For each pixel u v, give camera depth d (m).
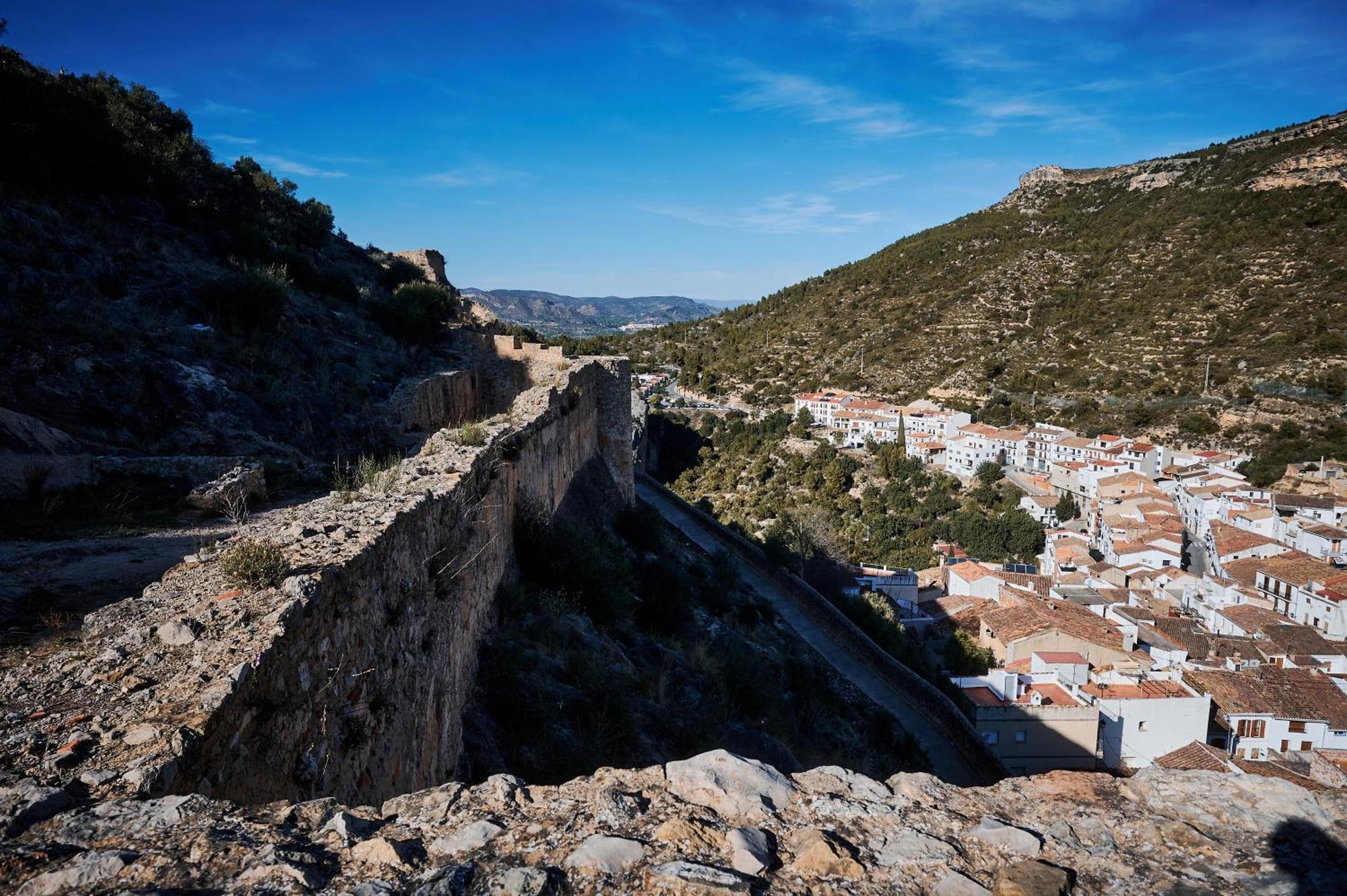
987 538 71.19
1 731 4.23
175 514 13.65
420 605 8.99
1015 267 146.25
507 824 3.70
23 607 8.20
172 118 43.91
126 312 21.83
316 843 3.52
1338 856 3.54
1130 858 3.53
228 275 27.02
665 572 24.27
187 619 5.46
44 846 3.30
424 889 3.08
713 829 3.62
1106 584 55.53
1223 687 34.31
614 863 3.32
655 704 14.84
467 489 11.80
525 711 11.82
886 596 49.53
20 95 28.50
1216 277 115.25
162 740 4.11
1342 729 32.38
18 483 13.31
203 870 3.21
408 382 28.72
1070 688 33.62
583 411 29.47
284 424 21.89
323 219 51.84
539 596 16.53
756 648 24.84
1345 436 76.94
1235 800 3.94
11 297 18.58
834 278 187.75
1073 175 193.25
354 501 9.41
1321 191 123.62
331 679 6.21
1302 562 51.34
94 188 30.67
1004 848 3.58
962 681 33.91
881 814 3.85
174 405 18.98
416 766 8.36
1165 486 77.94
